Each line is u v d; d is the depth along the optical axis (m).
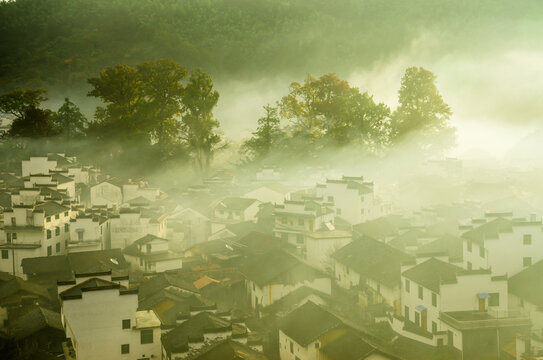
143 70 152.75
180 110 155.75
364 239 83.62
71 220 92.19
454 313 60.00
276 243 92.00
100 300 59.44
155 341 60.41
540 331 57.06
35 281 84.25
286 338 61.75
